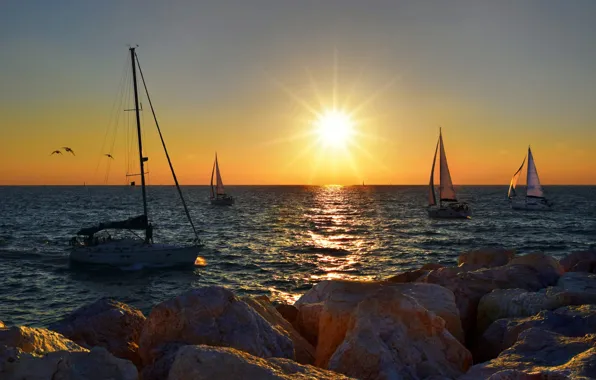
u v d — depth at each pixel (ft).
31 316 86.89
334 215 356.59
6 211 385.09
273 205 507.30
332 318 22.82
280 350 20.27
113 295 105.91
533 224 276.82
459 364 19.76
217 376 13.75
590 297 24.72
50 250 170.91
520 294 26.37
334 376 14.89
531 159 386.32
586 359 16.08
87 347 21.16
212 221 300.81
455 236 217.97
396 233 230.48
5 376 13.35
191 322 19.84
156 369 18.34
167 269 133.90
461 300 28.84
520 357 18.42
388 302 21.03
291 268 133.90
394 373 18.07
